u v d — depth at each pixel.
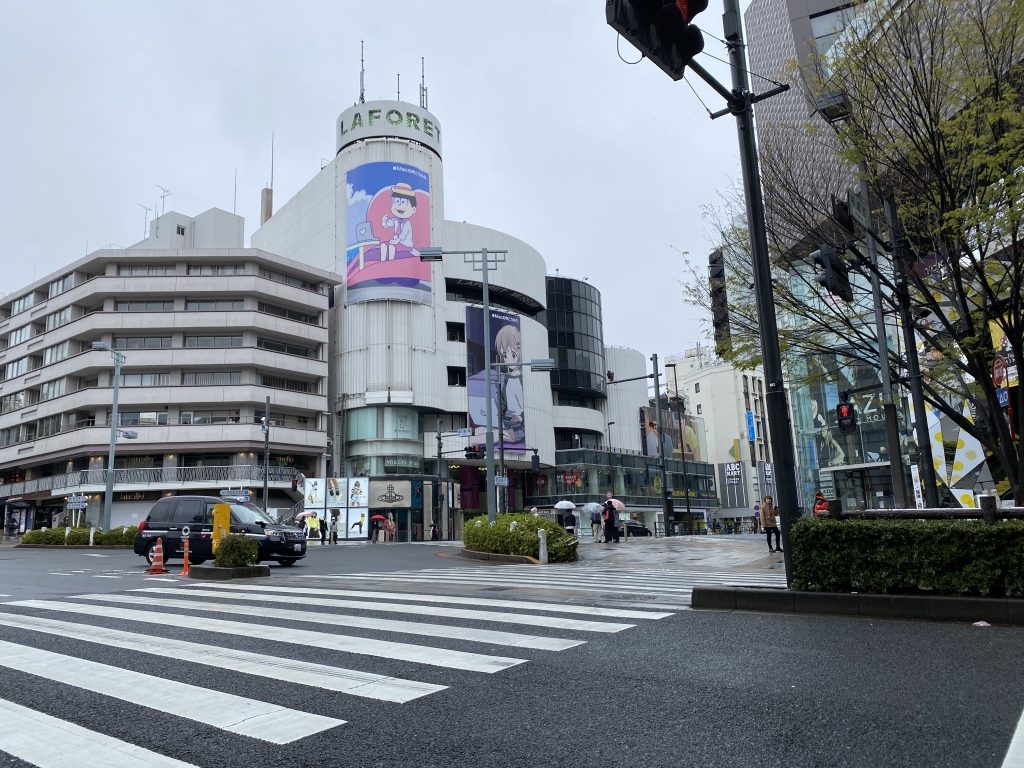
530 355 59.62
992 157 9.04
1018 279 9.91
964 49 9.49
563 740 3.70
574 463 62.28
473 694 4.57
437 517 49.69
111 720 4.11
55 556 23.69
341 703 4.40
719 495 85.94
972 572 6.93
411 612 8.01
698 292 14.54
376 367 50.03
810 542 7.79
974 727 3.73
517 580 12.31
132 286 47.94
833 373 14.52
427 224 52.53
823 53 11.65
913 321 12.58
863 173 10.95
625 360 76.19
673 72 6.10
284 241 60.94
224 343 48.66
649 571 14.74
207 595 10.06
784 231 12.91
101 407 46.59
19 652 6.03
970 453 20.20
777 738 3.65
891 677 4.75
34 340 52.59
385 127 53.06
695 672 5.02
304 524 36.62
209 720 4.09
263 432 46.41
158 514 17.92
